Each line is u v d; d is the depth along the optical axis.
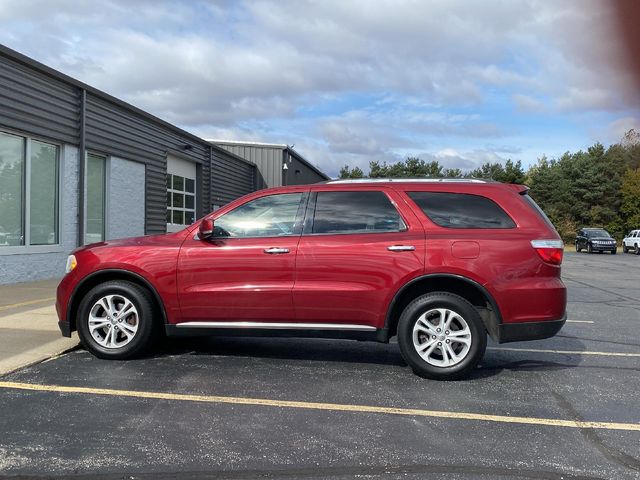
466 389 5.09
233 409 4.47
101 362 5.78
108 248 5.78
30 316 7.72
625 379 5.50
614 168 55.59
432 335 5.30
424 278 5.27
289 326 5.50
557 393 5.02
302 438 3.91
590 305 11.05
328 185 5.73
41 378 5.20
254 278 5.48
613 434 4.06
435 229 5.39
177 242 5.70
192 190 21.61
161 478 3.30
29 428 4.02
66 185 12.67
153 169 17.42
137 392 4.85
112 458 3.54
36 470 3.37
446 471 3.42
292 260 5.43
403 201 5.54
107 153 14.49
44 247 11.93
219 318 5.58
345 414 4.40
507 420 4.32
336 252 5.39
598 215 54.31
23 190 11.37
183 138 19.84
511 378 5.48
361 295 5.34
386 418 4.32
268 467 3.45
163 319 5.79
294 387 5.07
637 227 52.25
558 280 5.32
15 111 10.73
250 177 28.67
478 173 68.81
